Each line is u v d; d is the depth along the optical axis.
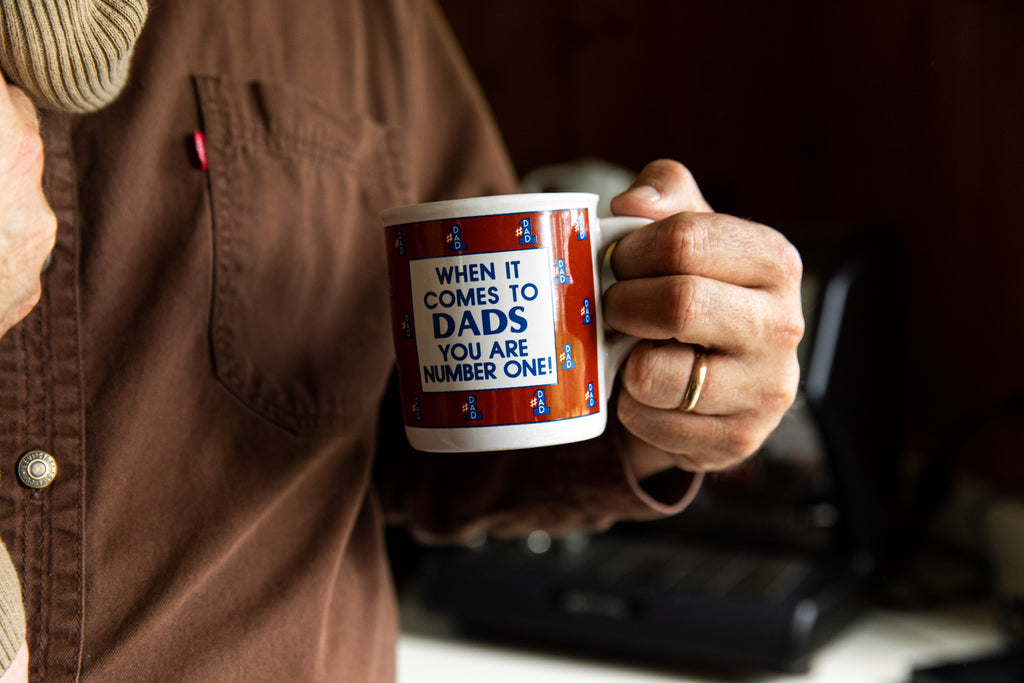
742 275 0.46
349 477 0.57
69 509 0.45
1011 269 1.15
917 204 1.25
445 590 1.12
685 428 0.50
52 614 0.44
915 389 1.29
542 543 1.18
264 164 0.55
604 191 1.26
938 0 1.19
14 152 0.35
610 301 0.46
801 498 1.09
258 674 0.50
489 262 0.43
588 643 1.09
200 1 0.54
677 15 1.46
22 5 0.38
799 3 1.34
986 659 0.91
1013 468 1.16
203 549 0.49
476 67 1.67
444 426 0.44
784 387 0.49
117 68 0.42
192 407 0.51
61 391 0.45
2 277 0.35
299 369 0.56
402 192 0.64
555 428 0.44
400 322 0.45
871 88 1.28
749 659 0.96
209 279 0.52
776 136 1.39
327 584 0.54
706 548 1.16
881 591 1.12
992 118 1.15
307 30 0.59
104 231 0.48
